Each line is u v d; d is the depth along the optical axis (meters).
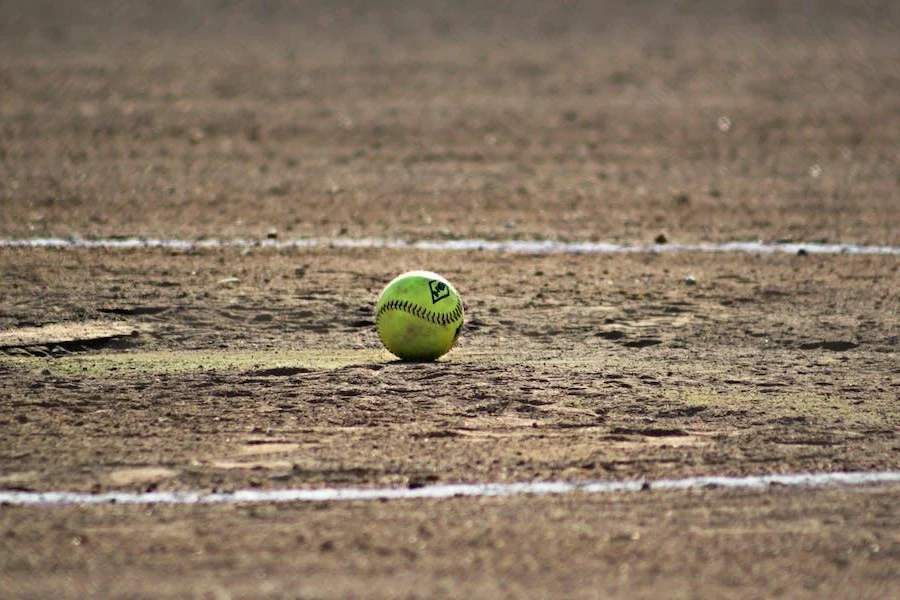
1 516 30.22
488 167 91.62
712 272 60.94
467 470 33.62
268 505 31.09
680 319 51.72
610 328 50.03
